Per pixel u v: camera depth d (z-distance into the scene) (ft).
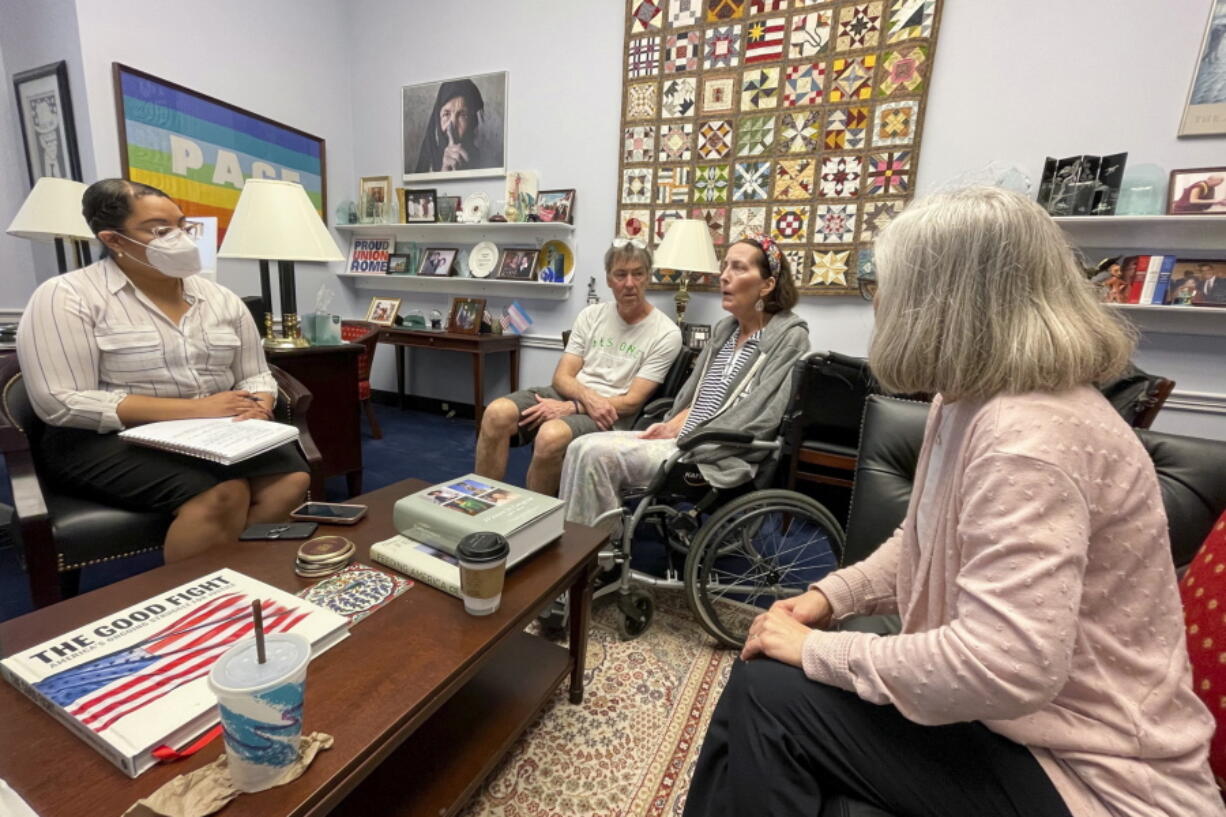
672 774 3.66
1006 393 1.86
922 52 8.04
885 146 8.45
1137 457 1.78
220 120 10.39
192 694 2.09
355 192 13.46
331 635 2.56
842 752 2.07
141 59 9.20
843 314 9.12
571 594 3.97
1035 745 1.87
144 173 9.36
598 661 4.76
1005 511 1.69
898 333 2.01
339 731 2.09
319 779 1.87
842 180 8.79
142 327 4.68
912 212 2.05
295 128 11.80
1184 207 6.98
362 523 3.84
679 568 5.98
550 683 3.92
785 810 2.06
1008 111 7.81
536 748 3.81
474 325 11.49
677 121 9.80
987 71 7.84
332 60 12.52
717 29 9.28
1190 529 3.00
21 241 10.07
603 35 10.32
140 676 2.17
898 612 2.82
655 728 4.04
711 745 2.44
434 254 12.64
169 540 4.27
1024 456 1.69
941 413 2.32
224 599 2.73
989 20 7.74
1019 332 1.80
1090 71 7.34
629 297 7.18
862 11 8.31
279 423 5.07
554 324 11.76
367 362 10.53
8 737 1.96
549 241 11.44
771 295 6.07
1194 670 2.32
